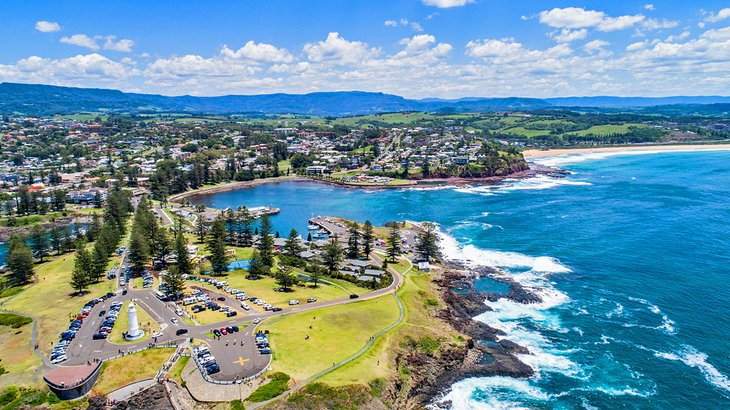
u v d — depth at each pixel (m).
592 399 106.19
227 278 165.62
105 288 154.50
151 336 118.31
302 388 97.88
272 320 127.69
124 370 103.56
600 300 153.62
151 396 97.25
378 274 169.00
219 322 126.31
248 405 93.31
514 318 143.50
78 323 124.81
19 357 108.94
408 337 123.75
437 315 143.88
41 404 93.38
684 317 140.62
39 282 165.00
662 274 172.50
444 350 121.62
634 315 142.88
